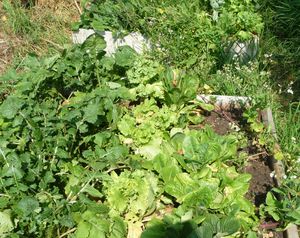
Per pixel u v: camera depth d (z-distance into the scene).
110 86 2.62
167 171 2.22
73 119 2.22
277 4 3.69
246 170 2.48
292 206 2.08
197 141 2.31
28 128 2.20
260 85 2.99
